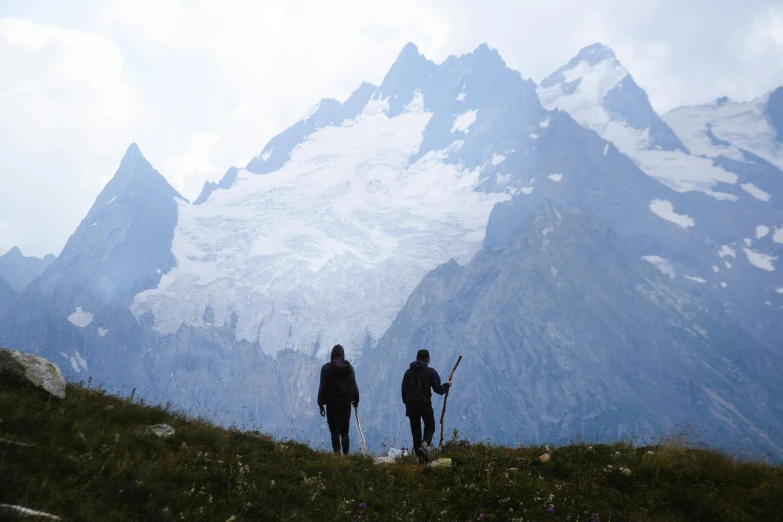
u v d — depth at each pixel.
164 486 8.41
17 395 10.29
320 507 10.05
